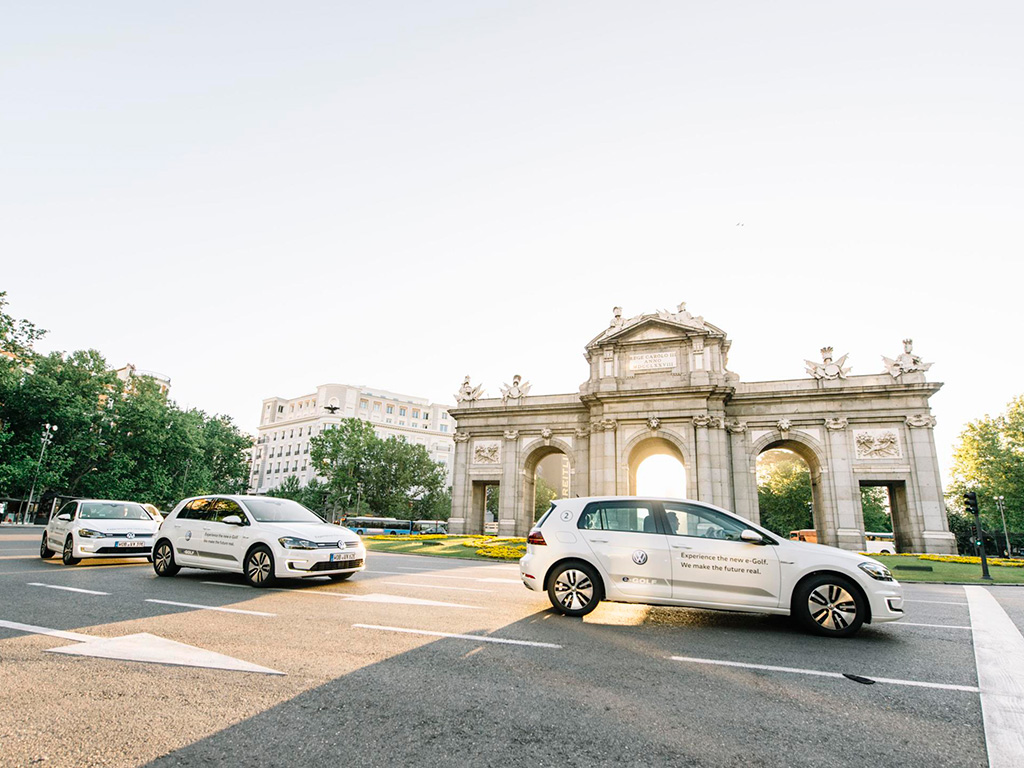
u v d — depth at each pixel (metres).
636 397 38.56
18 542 24.77
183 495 66.00
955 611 10.83
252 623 7.79
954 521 72.81
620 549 9.02
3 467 46.31
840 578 8.13
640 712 4.80
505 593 11.22
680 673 5.94
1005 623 9.40
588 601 8.94
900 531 35.69
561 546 9.26
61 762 3.67
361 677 5.53
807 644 7.46
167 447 62.69
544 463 105.50
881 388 35.88
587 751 4.04
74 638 6.78
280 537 11.18
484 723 4.49
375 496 74.94
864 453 35.75
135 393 60.56
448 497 85.75
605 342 41.38
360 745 4.04
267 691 5.08
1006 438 55.72
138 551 15.32
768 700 5.18
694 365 38.56
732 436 38.50
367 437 75.81
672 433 37.47
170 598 9.74
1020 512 55.28
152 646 6.48
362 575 13.84
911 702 5.21
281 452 110.00
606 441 38.75
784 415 37.78
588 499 9.81
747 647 7.20
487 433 45.47
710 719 4.68
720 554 8.66
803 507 66.81
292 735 4.17
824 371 37.88
